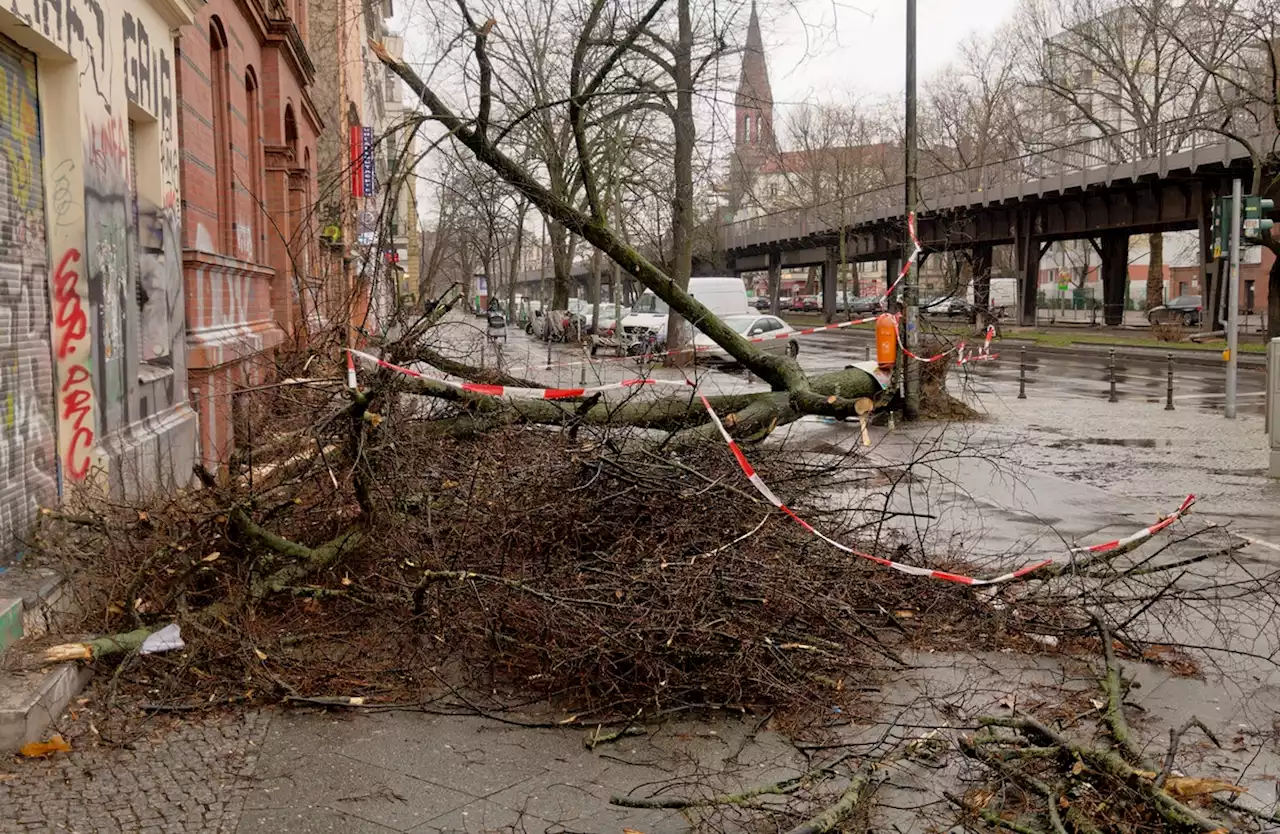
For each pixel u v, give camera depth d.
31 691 4.62
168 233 9.57
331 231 18.53
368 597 6.11
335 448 6.58
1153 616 6.63
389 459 6.43
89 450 7.06
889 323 9.96
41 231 6.69
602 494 6.16
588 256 49.03
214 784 4.31
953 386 24.25
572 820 4.10
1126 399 21.36
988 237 48.78
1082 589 6.31
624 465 6.30
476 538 5.97
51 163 6.87
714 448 7.04
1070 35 55.69
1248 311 57.03
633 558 5.77
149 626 5.47
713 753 4.72
